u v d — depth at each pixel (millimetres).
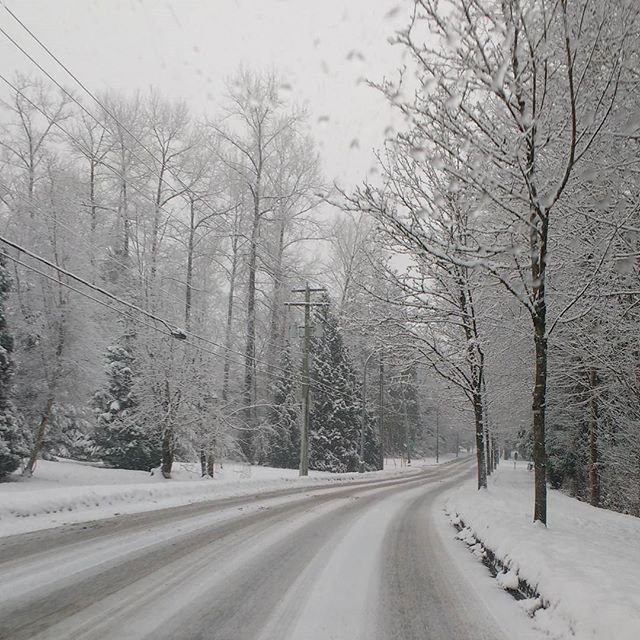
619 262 9352
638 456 17875
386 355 16234
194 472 26281
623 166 8273
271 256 35188
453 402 21234
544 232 8336
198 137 28750
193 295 26750
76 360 21516
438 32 6930
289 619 4785
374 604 5383
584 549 6535
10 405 19891
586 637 4059
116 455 28031
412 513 13922
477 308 13922
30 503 9773
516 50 6957
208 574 6180
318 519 11578
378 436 52969
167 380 23656
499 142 8211
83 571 5996
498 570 7012
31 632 4160
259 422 36531
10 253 20734
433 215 10578
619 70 6820
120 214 26672
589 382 18188
